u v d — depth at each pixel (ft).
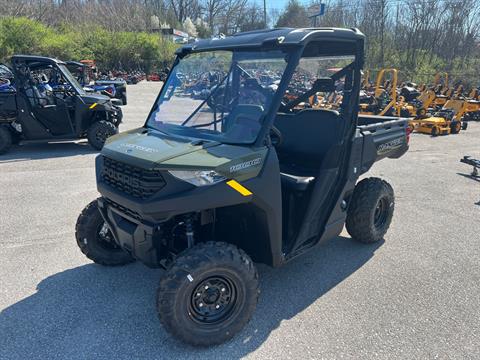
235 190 8.24
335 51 11.27
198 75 10.30
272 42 9.07
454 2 106.42
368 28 110.22
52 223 15.23
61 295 10.73
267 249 9.62
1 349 8.77
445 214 16.83
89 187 19.43
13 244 13.53
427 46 109.70
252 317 9.90
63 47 104.94
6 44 94.84
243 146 8.79
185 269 8.17
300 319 9.86
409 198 18.81
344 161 11.43
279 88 9.00
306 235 10.85
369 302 10.58
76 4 152.76
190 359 8.55
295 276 11.84
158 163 7.89
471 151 30.48
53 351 8.73
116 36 124.06
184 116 10.07
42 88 27.35
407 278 11.79
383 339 9.16
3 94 26.25
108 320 9.76
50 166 23.44
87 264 12.34
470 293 11.04
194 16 223.71
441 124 38.09
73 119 28.02
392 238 14.47
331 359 8.54
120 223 9.22
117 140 9.69
